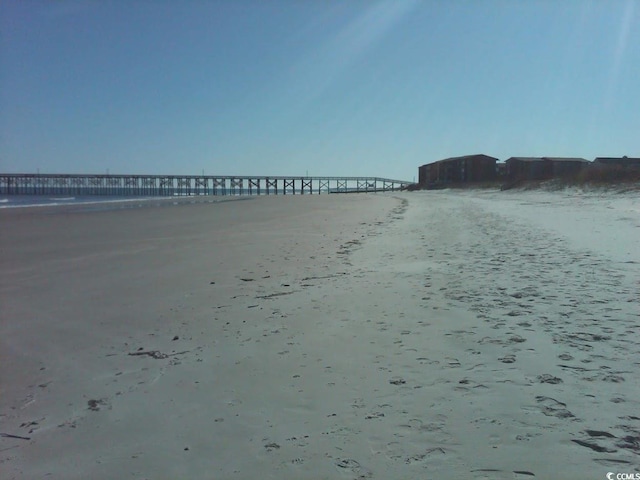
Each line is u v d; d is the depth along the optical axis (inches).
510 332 181.2
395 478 99.0
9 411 144.6
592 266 293.1
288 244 478.9
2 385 163.9
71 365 179.3
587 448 104.7
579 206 845.2
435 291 251.3
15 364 182.5
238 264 370.9
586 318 192.4
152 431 126.9
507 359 155.8
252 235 576.7
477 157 2972.4
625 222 538.0
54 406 146.4
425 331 188.9
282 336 194.5
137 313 243.1
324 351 174.9
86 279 332.8
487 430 114.4
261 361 169.3
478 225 593.0
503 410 123.0
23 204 1589.6
